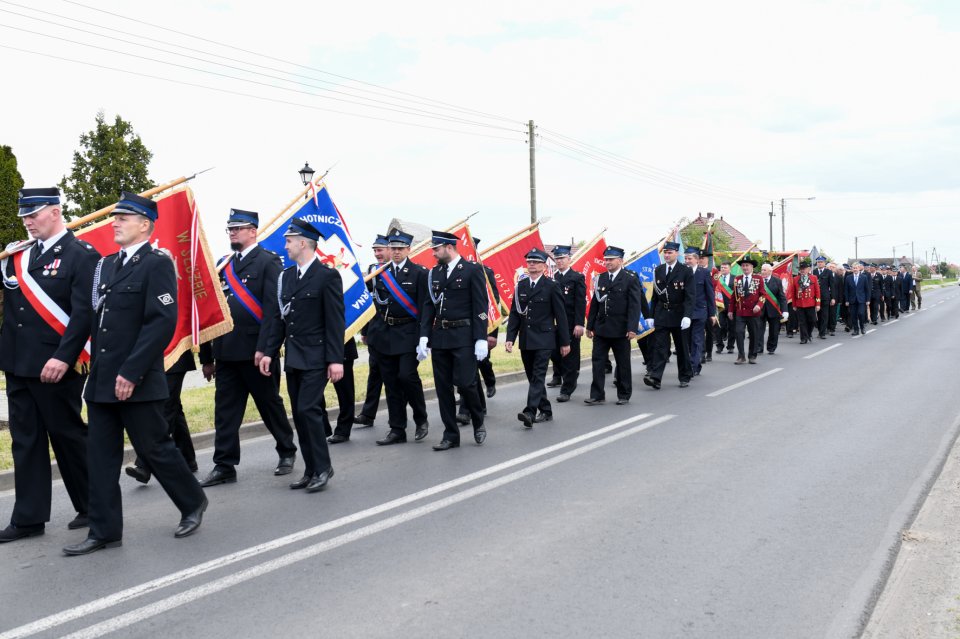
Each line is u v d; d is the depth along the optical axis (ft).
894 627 11.79
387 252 26.09
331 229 27.22
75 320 16.02
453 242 24.52
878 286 79.25
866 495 18.54
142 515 18.15
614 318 32.19
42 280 16.25
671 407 31.19
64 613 12.69
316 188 27.35
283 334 20.89
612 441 24.93
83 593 13.48
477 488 19.70
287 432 22.43
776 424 27.02
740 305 46.50
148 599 13.17
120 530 15.92
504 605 12.70
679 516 17.16
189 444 22.18
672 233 46.52
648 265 45.60
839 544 15.34
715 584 13.47
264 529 16.83
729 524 16.58
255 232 22.31
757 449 23.34
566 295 34.50
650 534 16.02
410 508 18.12
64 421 16.69
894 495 18.53
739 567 14.23
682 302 36.32
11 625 12.29
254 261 21.81
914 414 28.27
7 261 16.63
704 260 43.09
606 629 11.82
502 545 15.51
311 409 20.02
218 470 20.97
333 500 18.99
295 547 15.62
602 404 32.55
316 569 14.40
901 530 16.11
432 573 14.11
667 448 23.73
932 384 35.45
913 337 61.36
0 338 16.74
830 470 20.81
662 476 20.49
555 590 13.28
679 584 13.48
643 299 35.06
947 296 152.97
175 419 21.57
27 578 14.23
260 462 23.67
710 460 22.12
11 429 16.75
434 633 11.74
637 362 49.39
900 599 12.75
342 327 20.31
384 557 14.97
